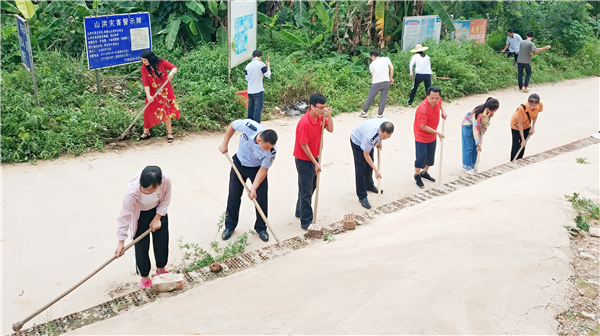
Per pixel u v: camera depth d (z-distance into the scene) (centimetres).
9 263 444
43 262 448
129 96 927
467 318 281
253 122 481
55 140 703
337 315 287
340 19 1277
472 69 1265
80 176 639
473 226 415
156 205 392
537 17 1628
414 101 1097
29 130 703
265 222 492
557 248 377
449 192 609
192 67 1019
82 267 444
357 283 320
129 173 655
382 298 300
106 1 1078
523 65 1253
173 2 1142
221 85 937
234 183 493
